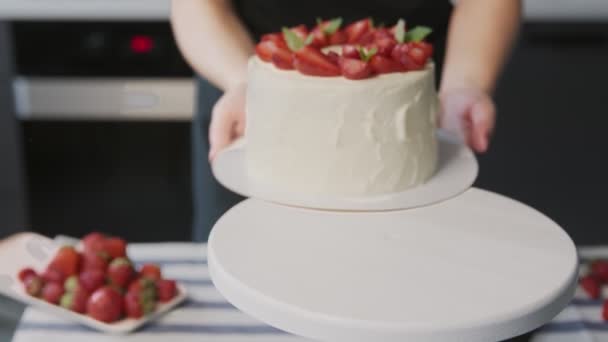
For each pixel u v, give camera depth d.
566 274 0.81
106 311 1.25
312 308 0.75
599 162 2.31
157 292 1.27
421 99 1.00
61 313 1.29
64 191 2.29
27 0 2.15
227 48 1.28
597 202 2.33
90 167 2.27
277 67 1.02
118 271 1.32
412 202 0.97
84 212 2.30
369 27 1.12
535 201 2.33
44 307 1.31
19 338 1.23
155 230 2.32
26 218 2.30
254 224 0.91
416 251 0.85
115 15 2.16
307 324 0.74
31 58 2.19
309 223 0.91
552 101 2.27
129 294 1.27
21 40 2.18
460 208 0.95
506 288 0.79
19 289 1.36
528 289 0.78
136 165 2.27
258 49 1.06
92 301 1.27
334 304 0.76
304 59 0.99
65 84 2.20
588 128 2.29
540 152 2.30
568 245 0.86
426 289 0.78
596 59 2.24
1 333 1.29
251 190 0.99
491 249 0.85
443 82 1.29
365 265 0.82
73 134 2.24
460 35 1.38
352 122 0.98
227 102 1.14
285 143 1.00
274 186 1.00
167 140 2.26
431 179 1.03
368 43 1.07
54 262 1.38
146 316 1.25
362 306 0.75
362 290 0.78
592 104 2.27
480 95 1.22
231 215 0.93
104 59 2.20
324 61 0.99
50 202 2.29
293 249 0.85
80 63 2.20
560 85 2.26
